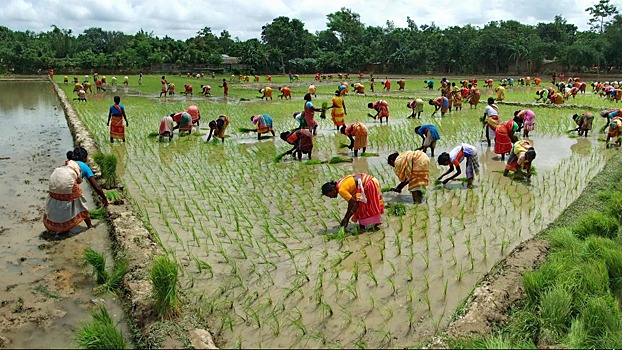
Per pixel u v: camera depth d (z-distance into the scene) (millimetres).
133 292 6055
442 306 5812
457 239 7852
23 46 75500
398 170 9758
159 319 5496
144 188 10914
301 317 5586
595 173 11859
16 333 5430
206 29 88125
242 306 5848
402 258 7145
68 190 8109
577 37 70562
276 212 9203
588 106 25125
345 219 8094
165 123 16641
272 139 17234
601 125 19688
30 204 10016
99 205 9758
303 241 7781
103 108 27266
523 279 5988
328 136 17891
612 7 74438
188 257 7215
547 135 17516
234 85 51562
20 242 7957
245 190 10703
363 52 80938
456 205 9562
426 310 5715
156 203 9812
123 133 16375
